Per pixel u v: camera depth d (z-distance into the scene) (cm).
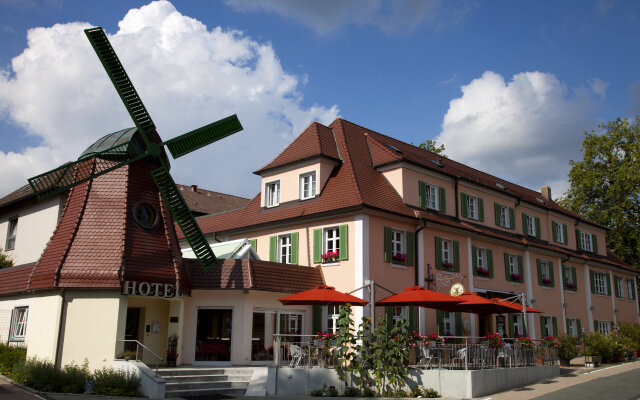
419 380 1681
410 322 2191
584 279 3588
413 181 2433
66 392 1512
